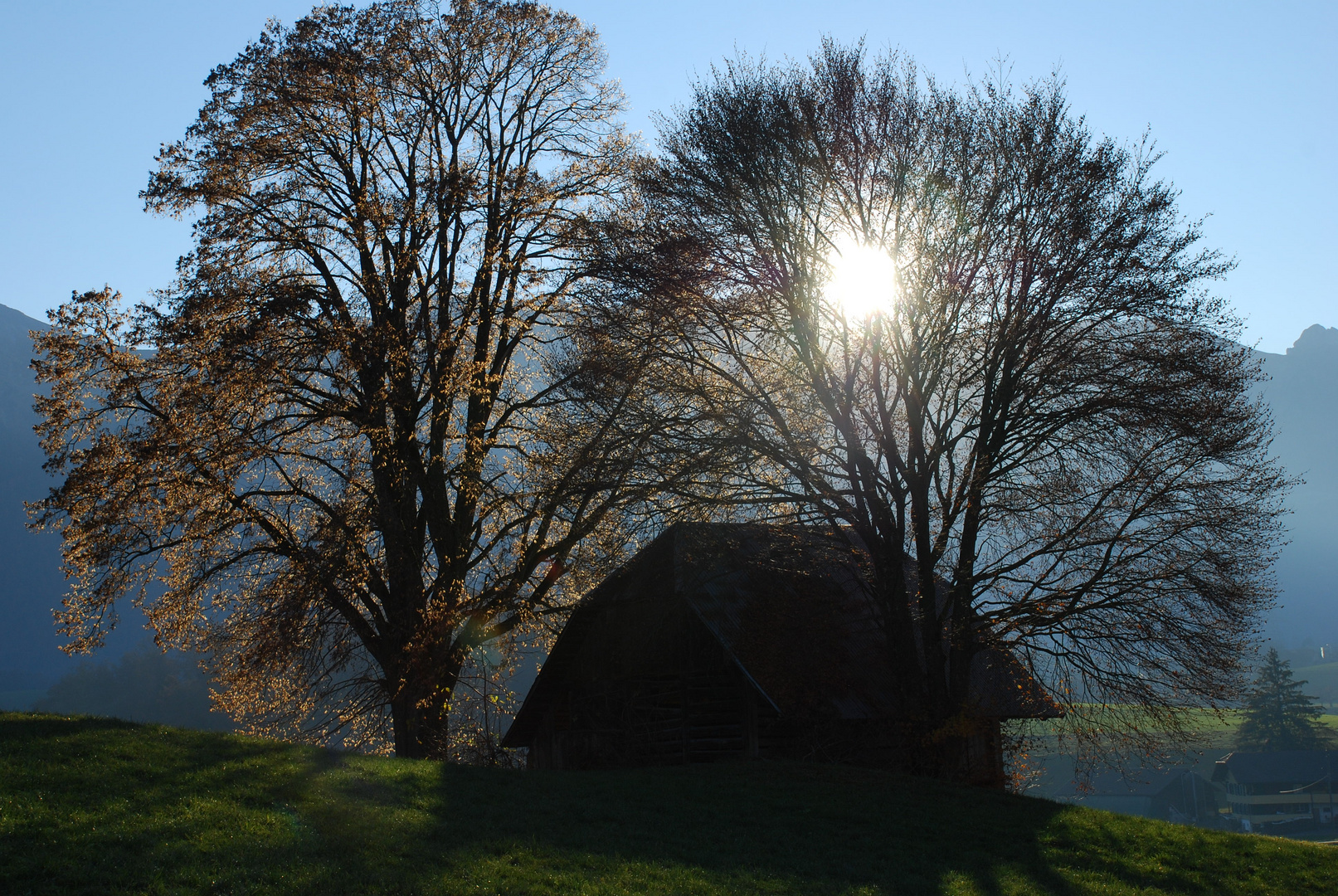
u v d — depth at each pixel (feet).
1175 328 64.39
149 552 68.64
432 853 36.04
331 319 71.82
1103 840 54.24
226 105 73.41
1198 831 58.75
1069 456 65.57
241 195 72.54
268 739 52.85
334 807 40.11
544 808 46.34
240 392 66.59
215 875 30.50
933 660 68.13
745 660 68.80
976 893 41.52
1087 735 65.67
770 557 69.62
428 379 74.64
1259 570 61.57
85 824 32.76
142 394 69.10
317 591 68.18
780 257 68.23
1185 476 63.36
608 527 72.74
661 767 68.64
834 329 67.87
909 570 74.90
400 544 72.13
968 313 66.13
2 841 30.25
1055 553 63.98
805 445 65.31
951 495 67.67
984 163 67.26
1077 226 63.82
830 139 67.10
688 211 67.87
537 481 73.92
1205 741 65.36
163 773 40.14
